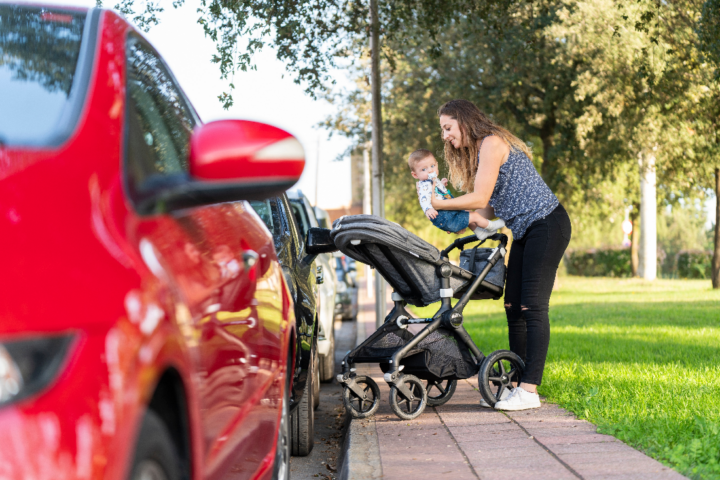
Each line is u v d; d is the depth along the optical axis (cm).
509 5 1170
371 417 538
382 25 1145
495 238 570
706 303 1662
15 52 212
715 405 488
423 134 2116
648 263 3222
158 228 191
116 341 143
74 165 168
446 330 541
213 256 229
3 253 142
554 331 1130
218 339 213
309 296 517
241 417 244
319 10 1038
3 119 182
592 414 484
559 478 351
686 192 2861
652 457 381
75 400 134
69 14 235
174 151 248
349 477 371
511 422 488
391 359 523
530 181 540
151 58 266
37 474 125
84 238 153
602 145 2062
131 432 142
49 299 141
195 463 183
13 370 132
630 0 1375
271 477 310
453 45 1944
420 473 374
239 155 185
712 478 333
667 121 1886
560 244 536
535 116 2042
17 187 156
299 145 199
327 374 859
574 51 1725
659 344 912
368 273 2872
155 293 161
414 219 3775
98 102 193
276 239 500
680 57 1559
